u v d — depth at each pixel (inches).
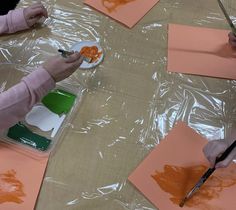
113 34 40.7
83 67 37.9
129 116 35.0
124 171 31.7
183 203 30.2
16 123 33.7
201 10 42.9
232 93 37.1
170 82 37.5
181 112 35.6
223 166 29.8
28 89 33.3
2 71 37.6
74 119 34.5
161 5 43.0
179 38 40.5
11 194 30.0
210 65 38.6
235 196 30.8
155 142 33.5
